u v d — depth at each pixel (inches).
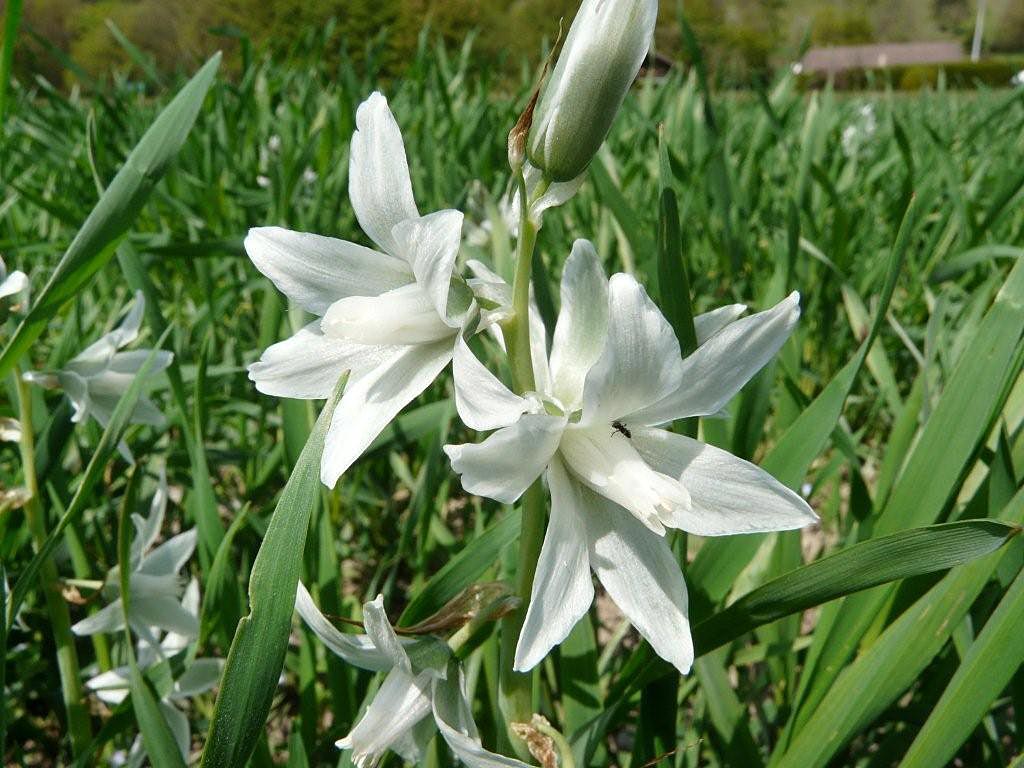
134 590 6.3
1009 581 5.0
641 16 3.5
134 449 8.4
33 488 6.1
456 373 3.6
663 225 4.7
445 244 3.5
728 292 13.8
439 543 9.4
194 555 9.6
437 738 5.5
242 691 3.4
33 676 7.8
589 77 3.5
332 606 6.4
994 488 5.1
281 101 24.6
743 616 4.3
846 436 6.6
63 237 14.6
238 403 10.1
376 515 11.0
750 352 3.7
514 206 4.1
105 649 6.9
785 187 17.6
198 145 18.4
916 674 4.6
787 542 6.5
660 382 3.6
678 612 3.8
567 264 4.1
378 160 3.8
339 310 3.8
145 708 4.6
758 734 7.6
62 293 5.1
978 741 6.4
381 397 3.9
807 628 9.6
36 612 8.0
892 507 5.1
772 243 14.7
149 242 11.9
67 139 20.1
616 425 3.9
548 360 4.2
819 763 4.7
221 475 11.4
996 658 4.1
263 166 19.6
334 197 14.2
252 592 3.3
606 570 3.8
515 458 3.5
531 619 3.5
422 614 5.2
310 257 4.0
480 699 6.4
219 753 3.4
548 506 5.2
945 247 14.1
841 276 10.0
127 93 25.9
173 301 14.2
